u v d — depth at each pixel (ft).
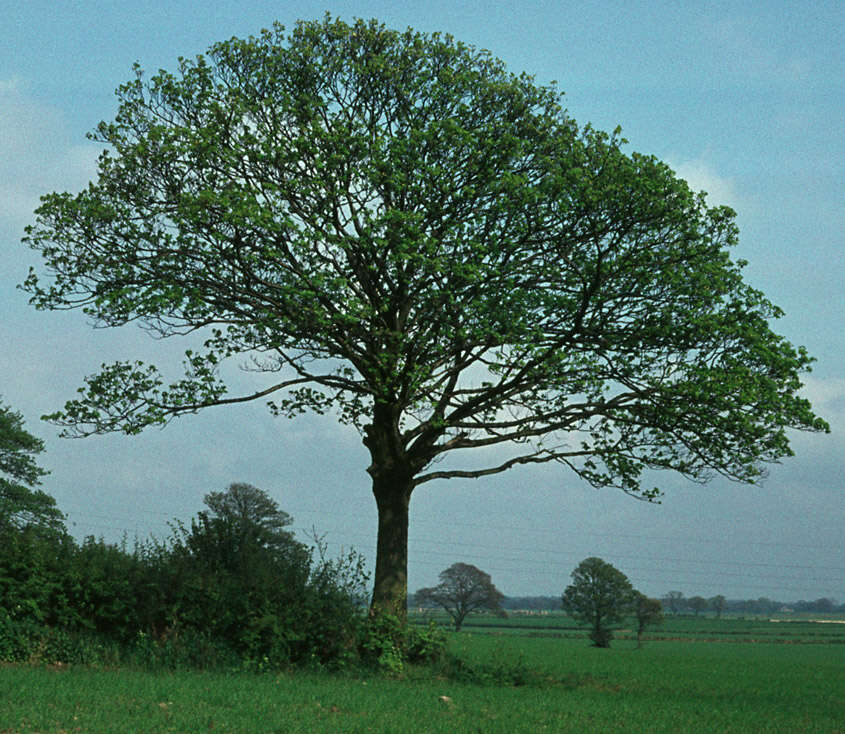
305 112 78.38
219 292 76.54
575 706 59.77
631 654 231.30
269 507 243.40
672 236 75.15
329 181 75.97
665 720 56.08
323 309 72.54
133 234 73.87
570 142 81.92
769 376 75.15
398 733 41.22
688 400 75.05
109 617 66.08
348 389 82.58
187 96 77.92
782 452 75.61
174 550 75.15
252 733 38.52
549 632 440.86
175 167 75.51
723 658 224.94
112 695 46.70
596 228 74.54
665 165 73.46
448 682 71.46
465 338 76.13
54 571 66.18
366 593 77.61
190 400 77.82
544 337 77.10
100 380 76.59
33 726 37.32
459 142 76.43
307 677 64.75
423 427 83.05
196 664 64.59
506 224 78.02
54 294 76.07
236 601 70.13
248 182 77.30
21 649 60.23
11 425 185.16
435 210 76.74
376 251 75.46
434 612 560.61
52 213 73.51
